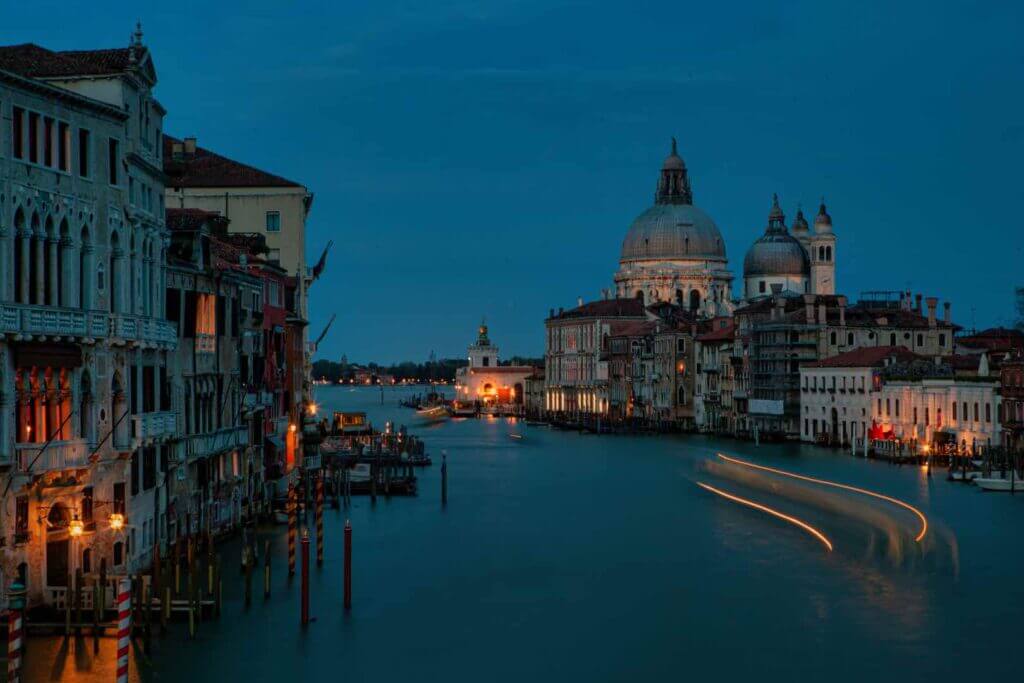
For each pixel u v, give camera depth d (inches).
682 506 3597.4
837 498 3609.7
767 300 7519.7
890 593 2353.6
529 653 1952.5
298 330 3550.7
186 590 2182.6
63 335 1827.0
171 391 2268.7
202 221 2407.7
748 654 1962.4
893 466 4758.9
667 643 2015.3
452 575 2491.4
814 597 2321.6
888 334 6456.7
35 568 1840.6
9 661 1530.5
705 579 2479.1
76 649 1793.8
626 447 6338.6
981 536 2957.7
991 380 4658.0
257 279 2861.7
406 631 2047.2
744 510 3491.6
